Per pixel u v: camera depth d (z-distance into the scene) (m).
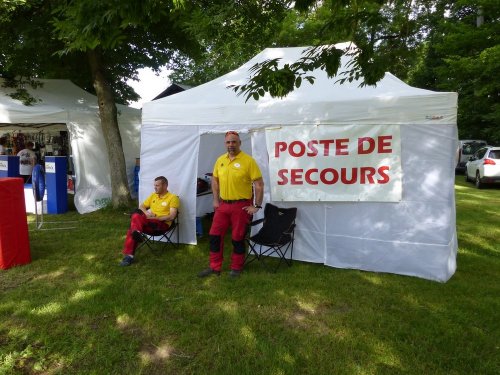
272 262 5.23
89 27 2.74
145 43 9.29
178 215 5.88
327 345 3.18
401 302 3.95
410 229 4.64
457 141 4.46
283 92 2.79
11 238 4.86
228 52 9.18
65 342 3.19
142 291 4.20
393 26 3.16
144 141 6.00
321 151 4.94
